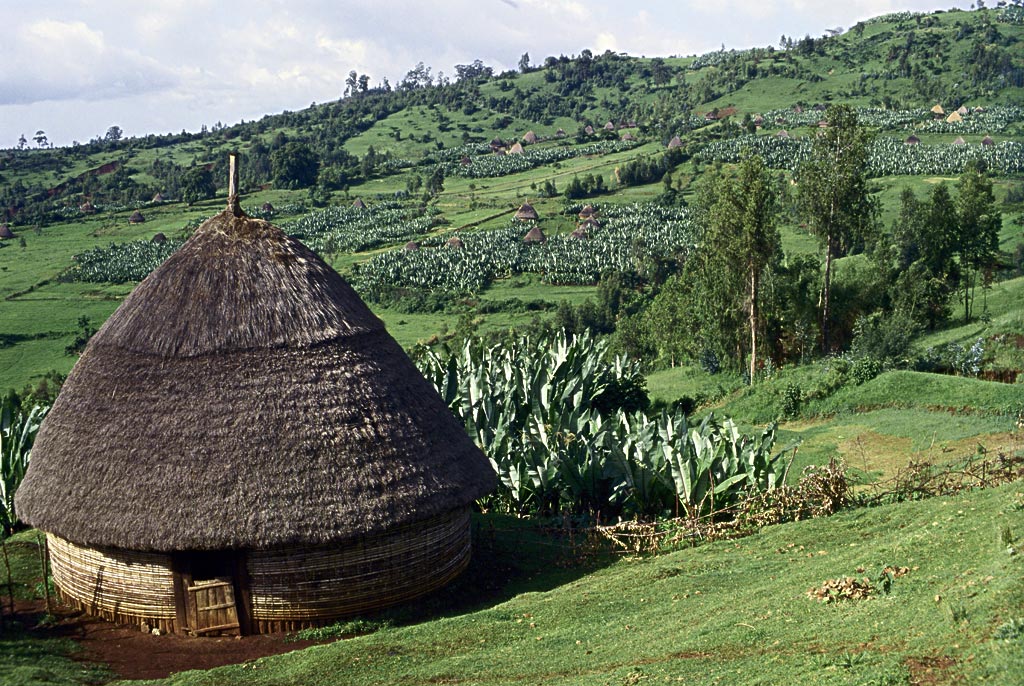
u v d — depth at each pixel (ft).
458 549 56.75
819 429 111.34
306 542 48.16
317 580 50.29
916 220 192.85
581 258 350.84
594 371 125.80
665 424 80.12
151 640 49.08
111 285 370.94
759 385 134.92
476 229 430.61
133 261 396.78
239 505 47.83
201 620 49.57
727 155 485.56
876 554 43.27
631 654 37.78
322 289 55.57
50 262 414.82
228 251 54.85
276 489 48.42
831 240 164.45
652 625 41.98
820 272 182.80
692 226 345.31
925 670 28.40
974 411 103.86
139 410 50.29
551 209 455.22
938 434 97.91
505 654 41.16
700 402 144.77
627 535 62.08
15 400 130.31
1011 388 105.81
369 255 408.05
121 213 539.70
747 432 117.29
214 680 41.32
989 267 186.19
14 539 65.98
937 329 171.12
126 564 50.55
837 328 173.78
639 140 605.31
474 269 352.08
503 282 341.82
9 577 54.13
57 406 54.39
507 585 57.11
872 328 143.84
